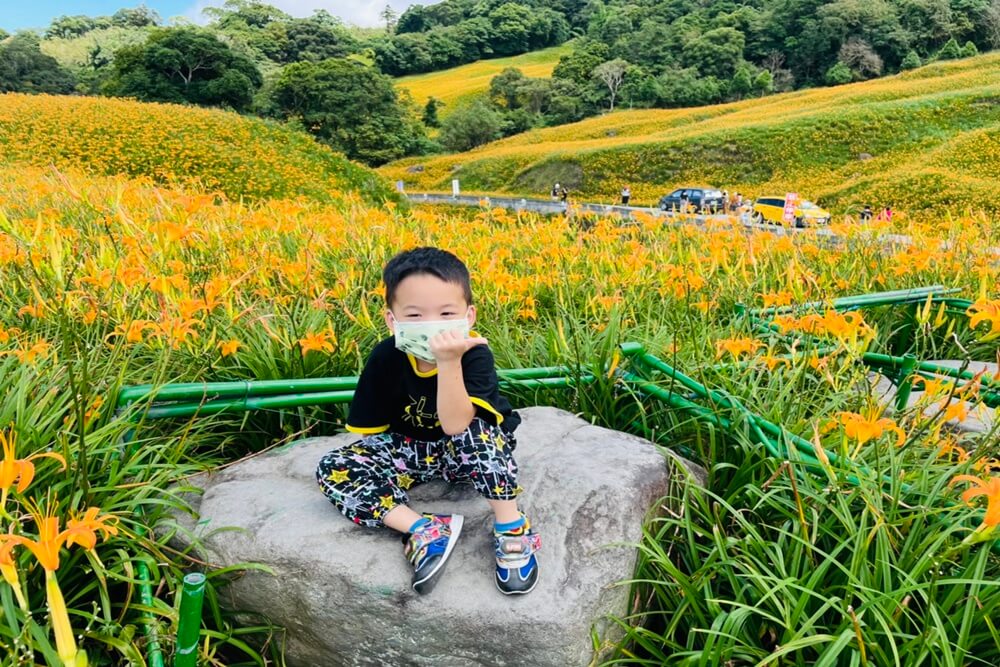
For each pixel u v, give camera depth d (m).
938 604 1.91
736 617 1.80
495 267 4.35
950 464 2.38
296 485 2.29
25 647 1.56
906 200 24.55
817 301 4.00
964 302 4.12
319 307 3.22
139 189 6.86
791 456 2.29
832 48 73.69
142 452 2.26
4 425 2.06
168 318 2.68
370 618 1.84
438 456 2.15
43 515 1.73
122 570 1.91
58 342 2.83
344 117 60.44
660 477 2.35
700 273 4.54
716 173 38.88
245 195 17.20
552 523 2.06
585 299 4.37
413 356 1.94
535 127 72.44
